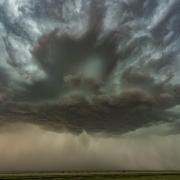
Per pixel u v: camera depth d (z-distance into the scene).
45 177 104.19
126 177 102.12
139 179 91.38
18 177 105.94
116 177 102.88
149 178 96.94
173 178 97.69
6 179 95.38
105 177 103.25
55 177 104.94
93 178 97.44
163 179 92.06
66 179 93.62
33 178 99.25
